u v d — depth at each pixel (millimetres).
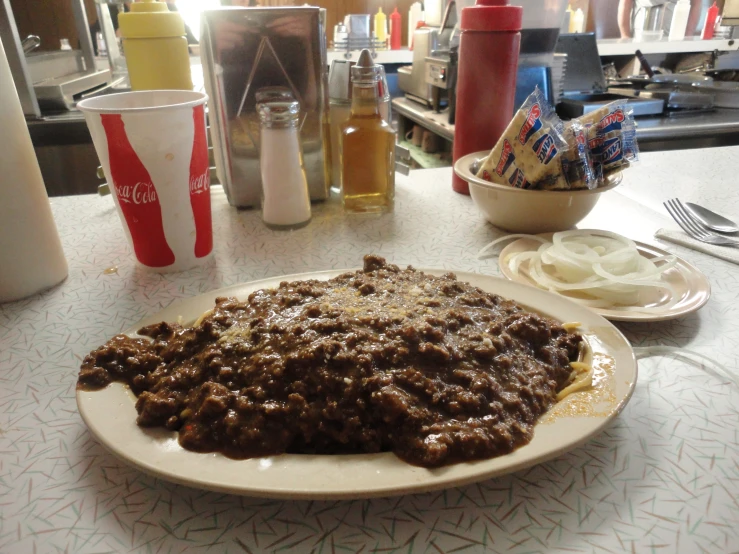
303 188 492
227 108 497
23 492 214
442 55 1076
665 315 312
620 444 234
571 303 303
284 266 422
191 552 188
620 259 359
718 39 1586
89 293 384
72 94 920
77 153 858
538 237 433
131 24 544
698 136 1005
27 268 370
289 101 471
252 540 193
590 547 187
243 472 195
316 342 232
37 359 306
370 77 486
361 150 506
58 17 1329
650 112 1079
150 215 385
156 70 566
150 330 285
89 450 236
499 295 313
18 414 260
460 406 215
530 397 227
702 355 293
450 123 1073
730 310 345
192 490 215
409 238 475
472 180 457
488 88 520
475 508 205
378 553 188
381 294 282
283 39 481
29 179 357
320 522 200
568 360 259
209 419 217
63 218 537
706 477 215
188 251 411
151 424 223
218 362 237
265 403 219
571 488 212
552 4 840
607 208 537
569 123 449
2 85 329
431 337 238
